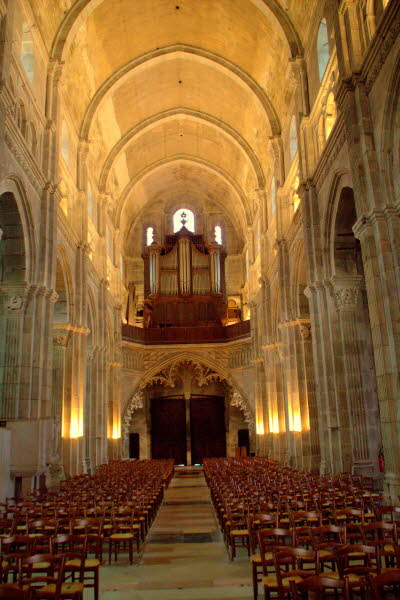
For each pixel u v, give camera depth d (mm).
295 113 24281
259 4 23859
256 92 29500
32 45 19938
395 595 7168
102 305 32406
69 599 6719
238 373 40469
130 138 35281
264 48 26750
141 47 28797
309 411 24734
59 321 25312
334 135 18234
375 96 15094
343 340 19062
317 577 5328
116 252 39344
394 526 7457
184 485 26750
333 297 19750
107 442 34281
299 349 25672
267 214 33781
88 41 25375
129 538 9844
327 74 20109
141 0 25281
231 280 46375
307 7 22281
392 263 14102
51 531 10023
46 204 19938
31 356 18047
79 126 28312
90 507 12086
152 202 47875
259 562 7590
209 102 34438
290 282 26625
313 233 21078
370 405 20312
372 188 14766
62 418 24156
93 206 32719
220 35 28141
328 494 12367
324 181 20078
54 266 20219
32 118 19625
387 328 13938
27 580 5848
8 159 16297
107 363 33531
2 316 18266
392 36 13750
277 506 10664
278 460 30625
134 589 8266
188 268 44562
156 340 41688
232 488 14594
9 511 10906
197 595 7895
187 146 40812
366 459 18125
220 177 42062
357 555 7504
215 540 12172
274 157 29047
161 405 44250
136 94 32375
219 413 43938
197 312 43719
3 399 17500
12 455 15906
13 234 18266
